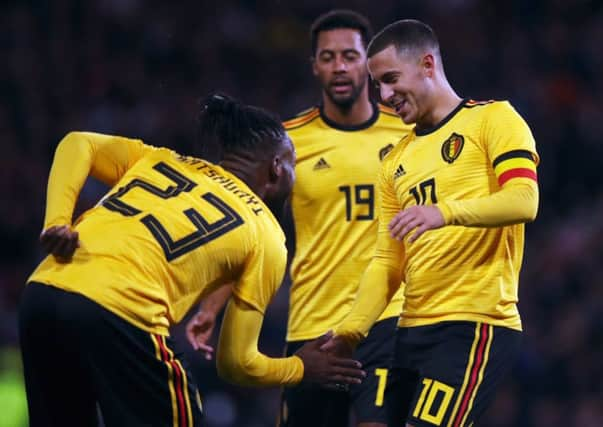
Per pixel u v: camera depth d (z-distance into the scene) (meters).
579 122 53.25
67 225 15.70
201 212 16.05
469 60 56.41
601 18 59.38
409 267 17.41
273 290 16.59
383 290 17.70
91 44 55.12
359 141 21.25
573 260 45.53
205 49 56.06
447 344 16.70
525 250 47.41
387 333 20.00
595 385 40.56
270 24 58.25
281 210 17.66
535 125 52.38
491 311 16.66
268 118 17.30
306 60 57.47
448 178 16.86
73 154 16.48
